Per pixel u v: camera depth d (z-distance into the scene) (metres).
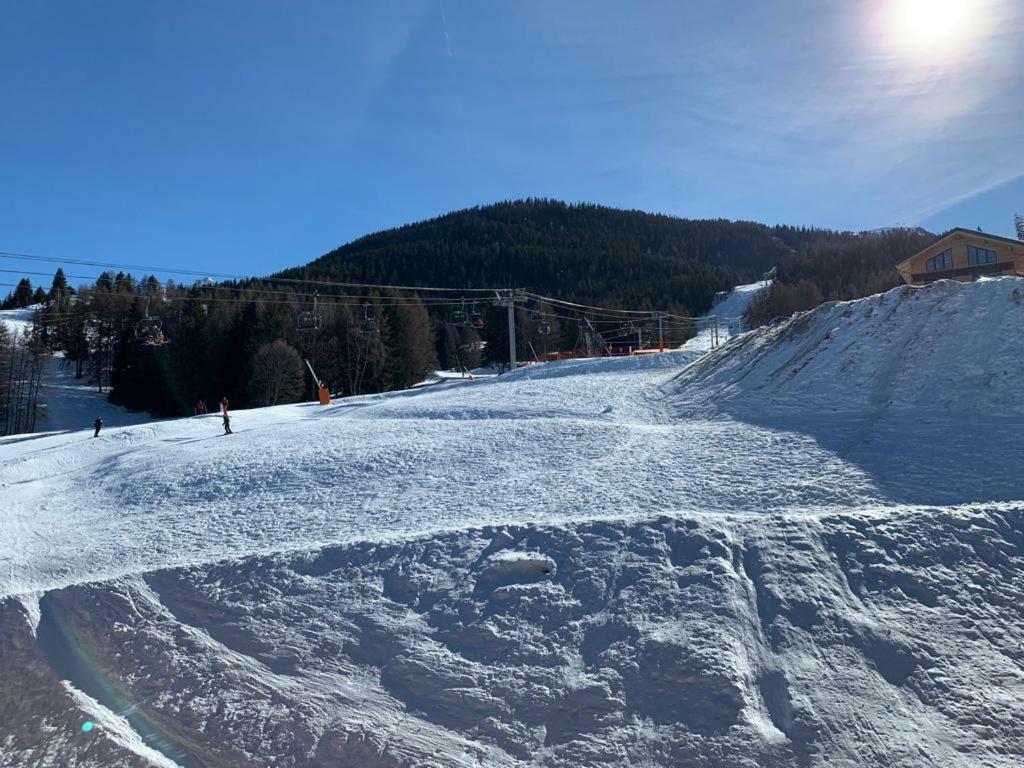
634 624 10.34
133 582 12.89
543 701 9.23
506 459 21.25
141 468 25.59
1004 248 37.97
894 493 14.15
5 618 12.11
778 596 10.55
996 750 7.98
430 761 8.47
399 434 27.08
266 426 34.28
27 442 38.22
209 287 90.25
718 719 8.61
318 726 9.19
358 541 13.54
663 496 15.70
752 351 30.17
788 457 17.72
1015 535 11.46
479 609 11.17
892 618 10.02
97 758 9.05
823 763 7.95
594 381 37.91
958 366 21.12
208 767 8.84
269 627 11.31
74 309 94.62
